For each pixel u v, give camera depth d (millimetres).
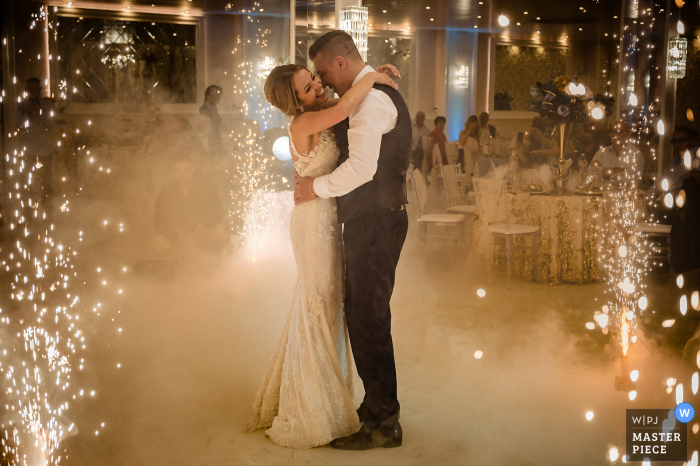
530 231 5469
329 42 2566
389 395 2641
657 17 9422
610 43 15484
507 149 11180
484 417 2896
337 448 2607
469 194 7699
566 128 5840
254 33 11508
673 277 5777
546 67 15477
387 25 13914
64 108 10961
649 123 9523
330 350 2635
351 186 2451
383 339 2633
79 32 11023
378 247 2564
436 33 14414
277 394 2734
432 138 10531
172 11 11391
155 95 11594
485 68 14820
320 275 2594
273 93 2525
